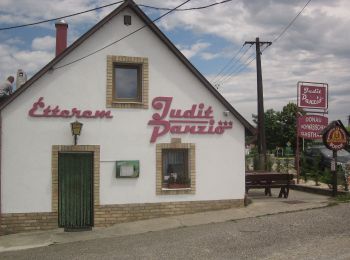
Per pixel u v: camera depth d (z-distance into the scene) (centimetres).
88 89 1384
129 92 1434
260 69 2944
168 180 1451
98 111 1387
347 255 900
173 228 1276
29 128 1341
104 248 1084
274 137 6850
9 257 1049
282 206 1475
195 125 1461
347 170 1894
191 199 1448
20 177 1330
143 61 1427
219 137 1483
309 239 1052
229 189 1484
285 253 939
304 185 1958
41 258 1020
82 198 1371
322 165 2442
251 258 914
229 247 1017
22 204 1328
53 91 1359
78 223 1364
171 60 1449
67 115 1364
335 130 1659
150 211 1412
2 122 1326
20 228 1324
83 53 1384
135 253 1009
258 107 2920
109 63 1398
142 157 1414
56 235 1272
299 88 2094
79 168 1375
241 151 1499
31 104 1343
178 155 1465
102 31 1401
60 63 1367
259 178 1656
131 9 1420
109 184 1388
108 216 1381
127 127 1407
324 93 2112
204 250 1002
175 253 988
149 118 1425
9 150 1327
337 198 1605
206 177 1466
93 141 1383
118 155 1397
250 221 1287
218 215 1397
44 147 1347
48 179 1346
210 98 1477
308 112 2109
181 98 1453
